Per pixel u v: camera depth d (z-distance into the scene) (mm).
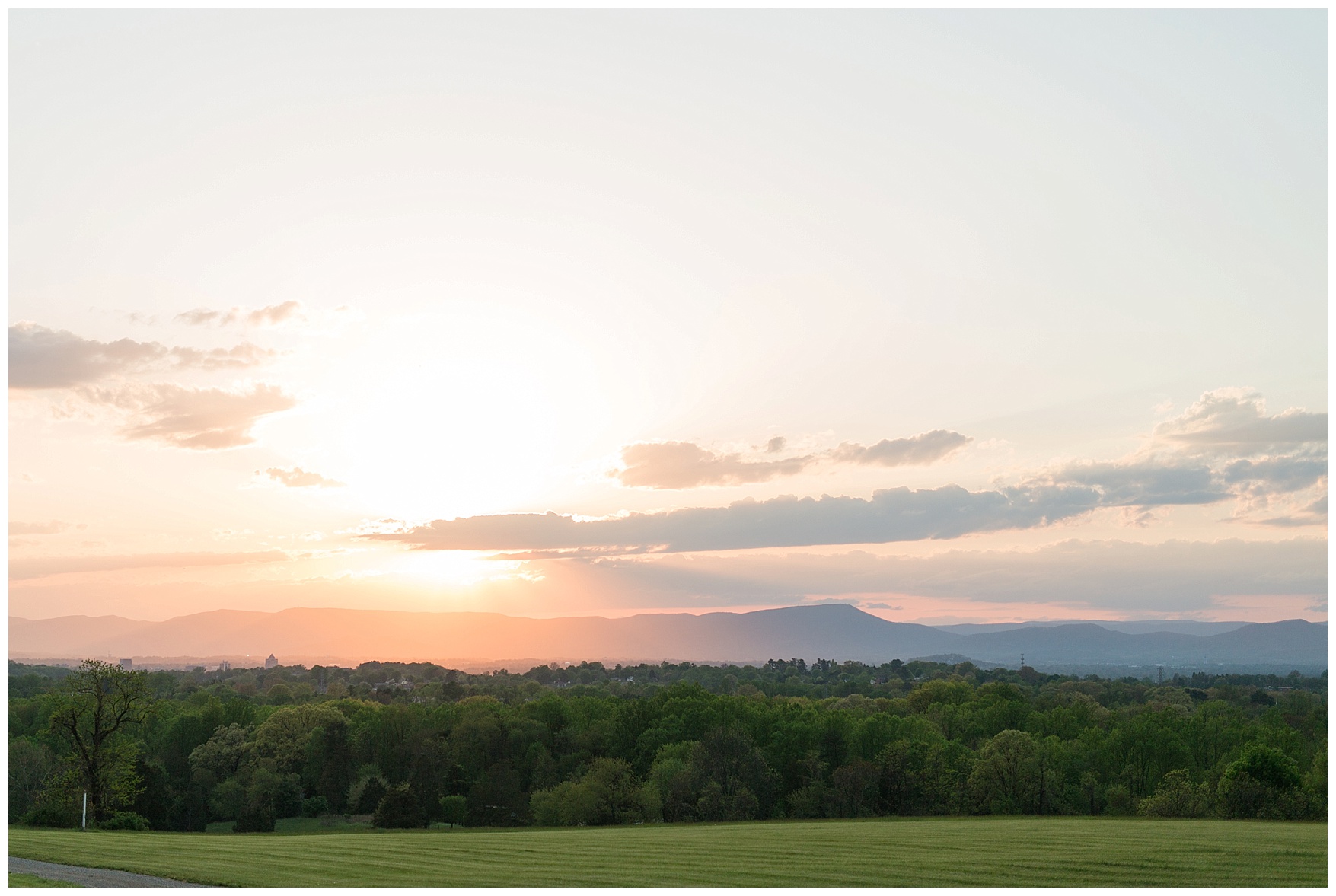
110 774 60906
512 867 34031
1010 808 76438
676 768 83750
